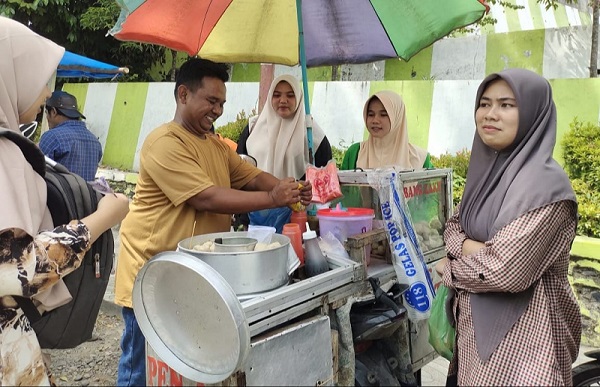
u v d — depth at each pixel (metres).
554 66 6.65
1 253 1.30
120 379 2.20
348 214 2.00
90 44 9.62
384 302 1.84
